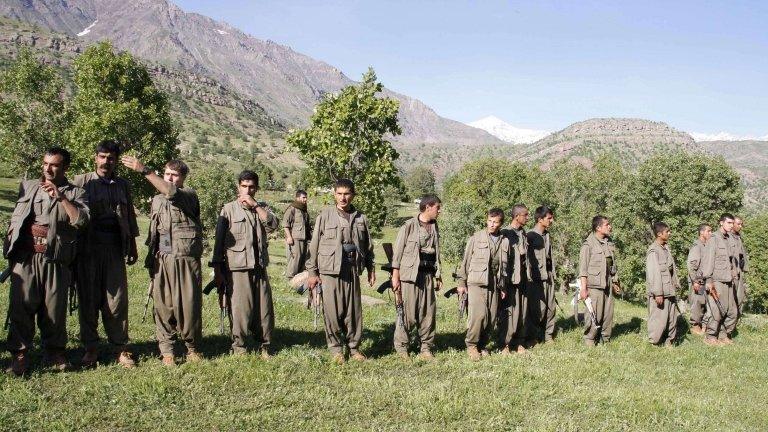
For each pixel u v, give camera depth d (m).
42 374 6.25
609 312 10.30
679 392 7.55
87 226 6.60
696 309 12.22
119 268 6.80
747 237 56.00
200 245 7.23
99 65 41.00
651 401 6.86
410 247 8.30
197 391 6.08
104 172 6.77
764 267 54.25
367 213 21.48
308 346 8.23
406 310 8.26
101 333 8.13
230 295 7.44
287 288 13.43
